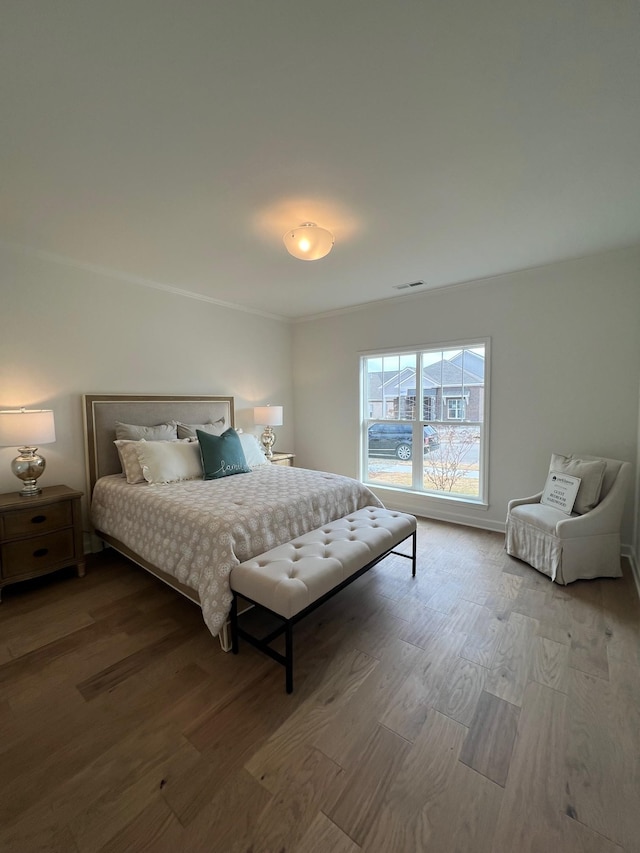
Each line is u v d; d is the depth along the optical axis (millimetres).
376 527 2400
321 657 1837
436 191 1973
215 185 1895
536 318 3234
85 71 1223
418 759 1303
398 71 1240
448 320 3721
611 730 1412
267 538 2125
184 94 1316
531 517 2762
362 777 1242
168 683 1675
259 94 1323
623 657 1807
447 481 3957
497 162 1735
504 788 1203
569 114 1438
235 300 4117
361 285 3594
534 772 1253
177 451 3037
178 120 1444
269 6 1030
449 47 1157
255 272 3209
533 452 3322
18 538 2430
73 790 1207
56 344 2924
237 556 1937
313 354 4891
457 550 3113
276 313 4730
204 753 1333
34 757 1321
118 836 1077
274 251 2742
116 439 3182
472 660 1803
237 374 4383
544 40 1136
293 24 1082
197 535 2018
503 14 1059
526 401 3326
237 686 1654
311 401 4949
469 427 3771
